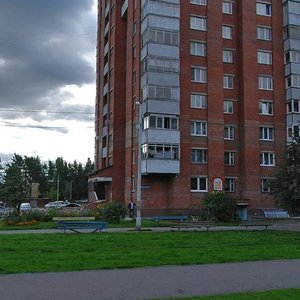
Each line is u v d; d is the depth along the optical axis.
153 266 12.33
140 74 44.69
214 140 44.09
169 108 42.38
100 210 32.88
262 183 45.25
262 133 46.34
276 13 48.66
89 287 9.51
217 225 30.19
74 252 14.67
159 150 41.31
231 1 47.97
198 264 12.82
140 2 45.78
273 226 31.67
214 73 45.25
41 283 9.87
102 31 60.03
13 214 30.16
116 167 48.97
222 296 8.43
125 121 50.09
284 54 48.22
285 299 8.05
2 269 11.35
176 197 41.78
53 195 102.75
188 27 45.16
